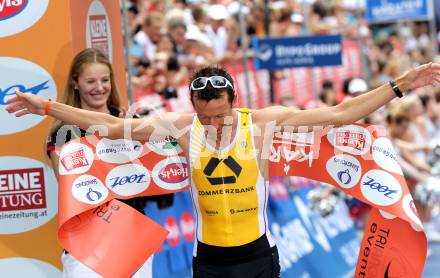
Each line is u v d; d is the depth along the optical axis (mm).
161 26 23953
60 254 15242
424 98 37188
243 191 12469
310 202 23875
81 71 13633
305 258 22438
